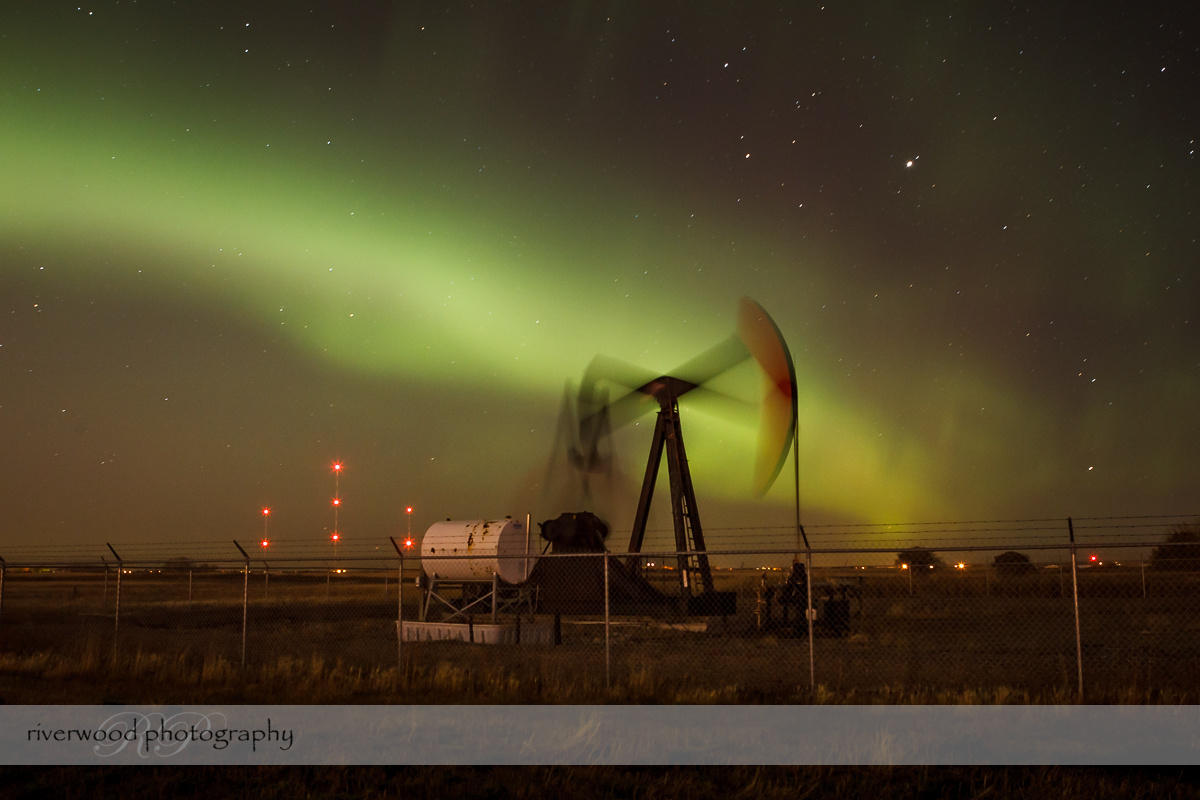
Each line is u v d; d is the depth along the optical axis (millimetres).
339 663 14398
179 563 17078
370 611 31484
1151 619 23562
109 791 8008
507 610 25188
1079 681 11219
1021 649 17922
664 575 28500
